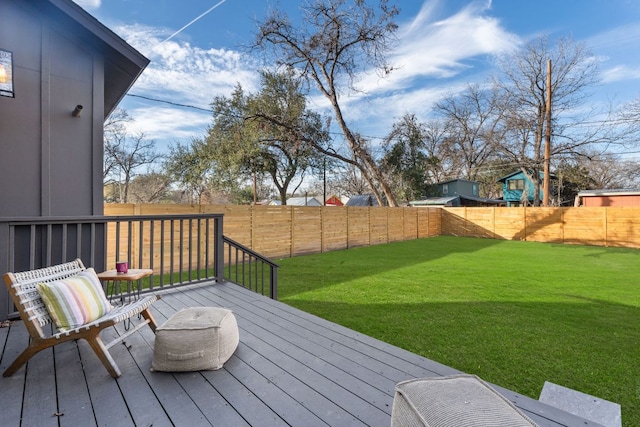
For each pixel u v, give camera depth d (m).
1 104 3.43
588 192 16.50
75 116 3.89
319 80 14.21
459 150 25.17
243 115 15.23
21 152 3.54
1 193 3.43
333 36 12.84
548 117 14.59
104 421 1.64
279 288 5.81
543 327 3.91
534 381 2.69
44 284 2.14
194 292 4.05
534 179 19.08
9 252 2.97
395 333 3.71
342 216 11.20
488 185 27.19
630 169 19.20
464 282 6.30
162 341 2.13
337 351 2.47
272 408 1.76
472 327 3.91
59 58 3.78
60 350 2.46
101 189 4.08
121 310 2.37
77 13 3.65
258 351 2.47
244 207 8.34
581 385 2.63
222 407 1.77
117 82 4.92
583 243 12.84
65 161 3.82
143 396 1.87
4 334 2.72
